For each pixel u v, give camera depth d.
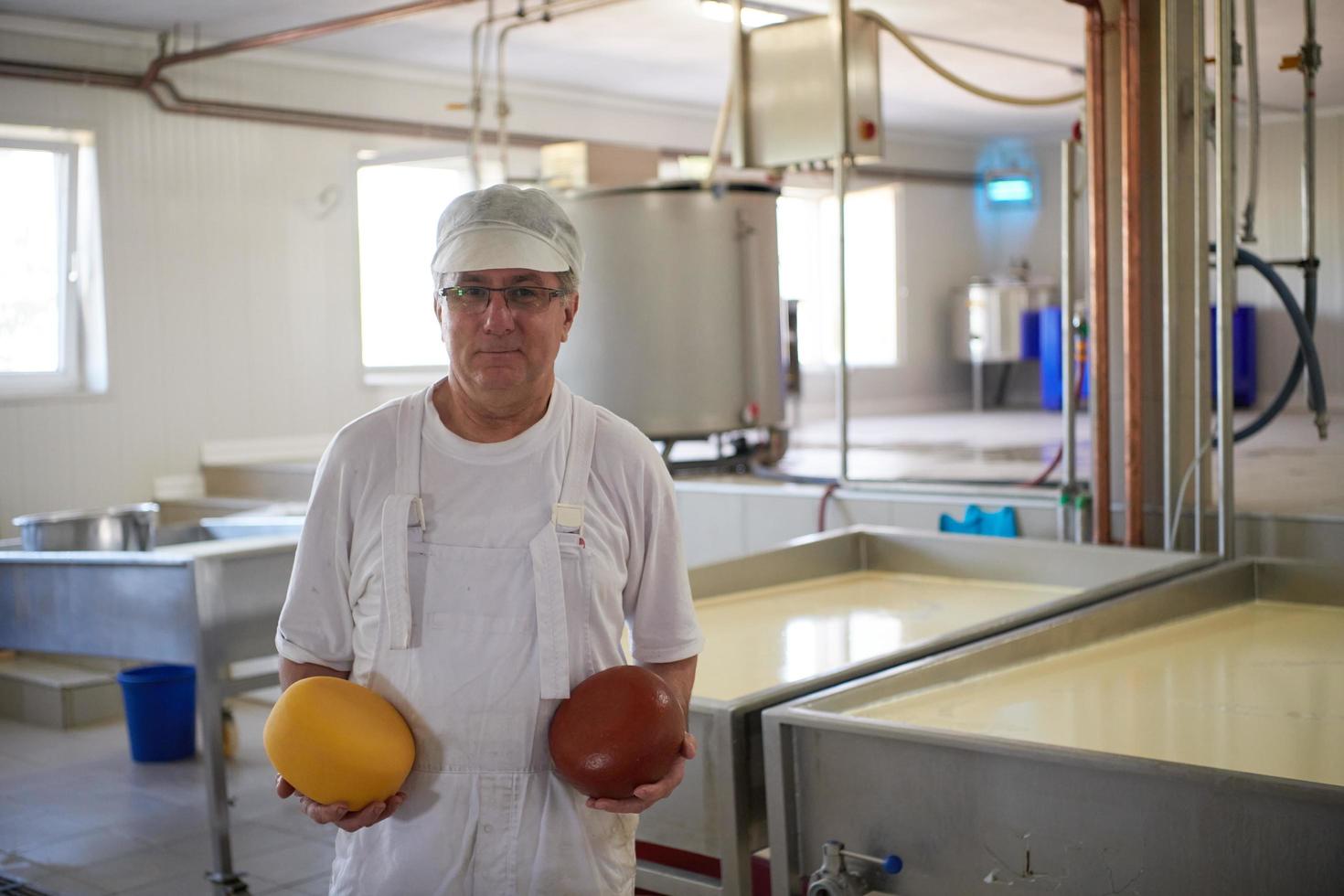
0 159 6.97
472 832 1.51
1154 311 4.16
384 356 8.69
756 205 6.48
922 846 1.82
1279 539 4.26
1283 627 2.96
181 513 7.39
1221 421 3.71
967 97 10.39
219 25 7.28
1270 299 11.31
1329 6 7.34
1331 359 11.12
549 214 1.48
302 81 8.05
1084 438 8.54
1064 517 4.42
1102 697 2.30
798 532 5.29
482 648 1.51
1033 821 1.72
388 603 1.51
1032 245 12.93
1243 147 11.20
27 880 3.82
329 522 1.57
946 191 12.64
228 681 3.72
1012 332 12.05
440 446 1.53
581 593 1.52
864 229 12.34
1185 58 4.07
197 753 5.07
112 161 7.24
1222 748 1.98
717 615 3.24
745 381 6.48
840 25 5.00
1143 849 1.63
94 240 7.21
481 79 8.04
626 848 1.60
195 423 7.65
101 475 7.27
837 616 3.20
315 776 1.44
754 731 2.03
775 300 6.64
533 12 6.88
